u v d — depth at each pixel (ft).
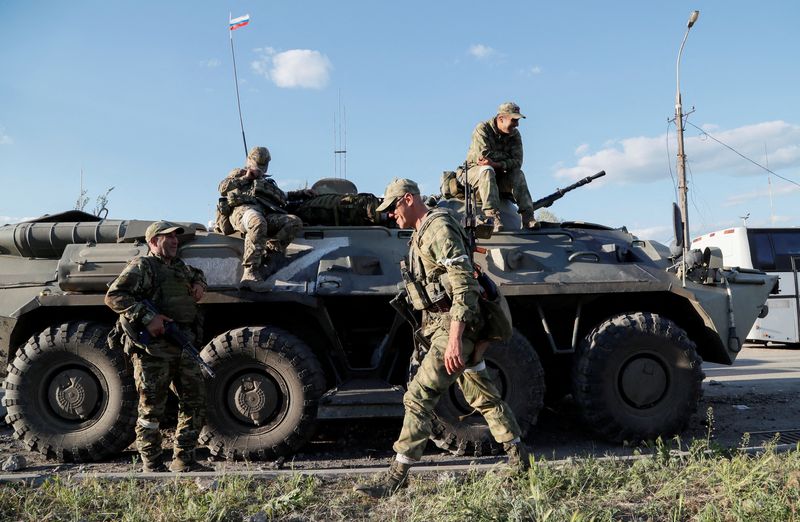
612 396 16.01
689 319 17.90
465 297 10.78
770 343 52.44
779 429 18.16
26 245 17.20
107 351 15.38
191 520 10.07
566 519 9.49
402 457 11.18
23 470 14.51
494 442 15.26
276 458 15.40
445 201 19.85
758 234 47.21
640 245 18.33
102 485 11.89
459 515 9.73
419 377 11.43
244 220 16.10
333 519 10.34
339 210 18.54
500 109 19.04
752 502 9.95
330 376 17.24
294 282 16.25
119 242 17.22
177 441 13.67
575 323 16.96
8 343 16.37
